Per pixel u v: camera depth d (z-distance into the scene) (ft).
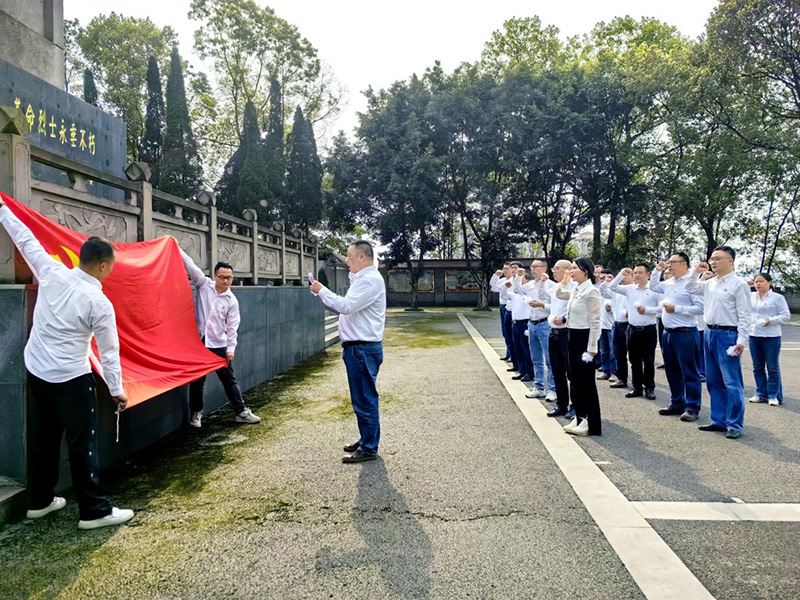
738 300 14.52
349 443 14.16
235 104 81.15
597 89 66.08
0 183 10.04
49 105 18.76
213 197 20.02
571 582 7.35
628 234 74.38
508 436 14.73
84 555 8.21
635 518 9.40
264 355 23.57
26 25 20.71
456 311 78.74
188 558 8.12
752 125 61.05
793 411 17.94
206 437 14.79
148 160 69.31
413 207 72.38
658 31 83.20
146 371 12.31
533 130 67.46
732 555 8.09
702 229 74.79
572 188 71.77
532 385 22.13
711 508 9.84
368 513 9.71
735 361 14.64
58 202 11.98
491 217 78.79
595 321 14.55
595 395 14.70
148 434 14.01
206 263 19.89
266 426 15.96
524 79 70.18
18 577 7.59
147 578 7.56
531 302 19.16
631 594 7.05
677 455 13.06
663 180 67.21
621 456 12.96
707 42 57.82
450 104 71.20
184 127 63.41
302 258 33.35
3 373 9.44
